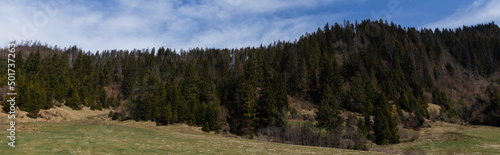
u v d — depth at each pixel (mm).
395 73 109500
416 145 37438
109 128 33156
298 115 65062
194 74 85875
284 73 103312
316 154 20719
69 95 78188
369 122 48875
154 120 58000
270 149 23062
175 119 57375
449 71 137625
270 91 62219
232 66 139125
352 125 50625
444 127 61625
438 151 31422
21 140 18281
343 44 153125
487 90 104500
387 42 149625
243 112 59531
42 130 26391
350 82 100938
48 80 73750
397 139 42562
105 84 114375
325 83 88312
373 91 84250
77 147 16984
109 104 91875
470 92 112000
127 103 64938
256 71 99500
